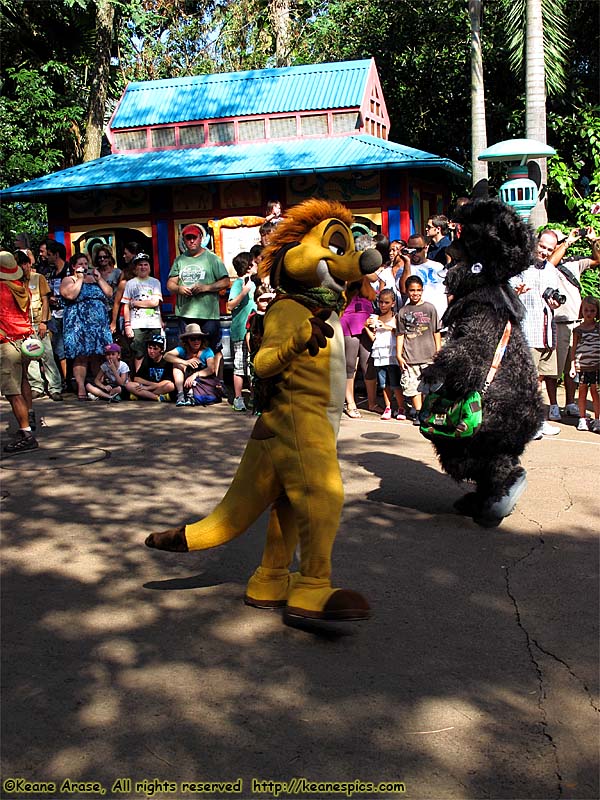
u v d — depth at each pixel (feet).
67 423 31.81
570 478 23.27
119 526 20.04
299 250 14.44
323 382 14.33
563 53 50.57
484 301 18.97
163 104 45.42
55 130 67.15
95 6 68.54
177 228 42.29
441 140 60.49
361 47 61.05
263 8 79.25
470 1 46.70
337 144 41.39
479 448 19.13
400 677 12.97
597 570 16.97
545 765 10.84
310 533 14.16
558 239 31.01
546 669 13.19
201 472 24.49
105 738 11.48
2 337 26.99
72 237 43.75
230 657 13.66
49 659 13.67
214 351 36.01
